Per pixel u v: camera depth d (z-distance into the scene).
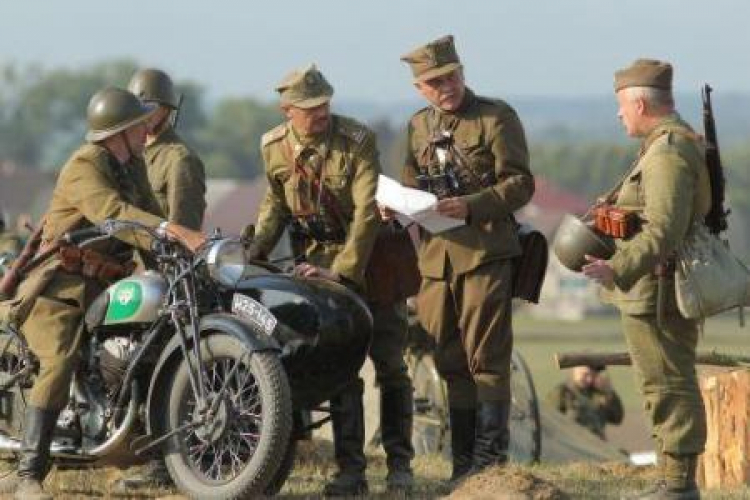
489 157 28.56
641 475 34.28
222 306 27.19
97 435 27.50
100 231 27.27
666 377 25.66
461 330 29.14
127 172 28.06
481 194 28.09
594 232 25.48
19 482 27.62
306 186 28.56
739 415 34.00
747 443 33.97
